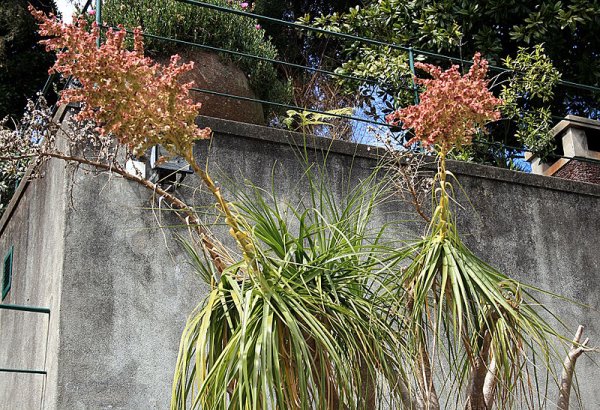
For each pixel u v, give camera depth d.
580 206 5.66
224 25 6.26
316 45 11.43
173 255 4.48
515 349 3.04
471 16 9.16
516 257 5.33
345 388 2.74
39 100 3.98
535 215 5.50
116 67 2.66
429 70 3.11
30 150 3.65
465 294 2.97
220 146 4.81
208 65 5.72
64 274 4.25
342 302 3.03
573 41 9.54
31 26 12.44
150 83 2.71
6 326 5.66
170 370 4.29
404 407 3.03
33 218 5.28
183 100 2.79
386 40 9.28
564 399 3.26
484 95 3.08
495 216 5.38
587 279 5.48
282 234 3.13
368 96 8.78
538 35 9.05
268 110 7.23
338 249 3.08
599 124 6.61
